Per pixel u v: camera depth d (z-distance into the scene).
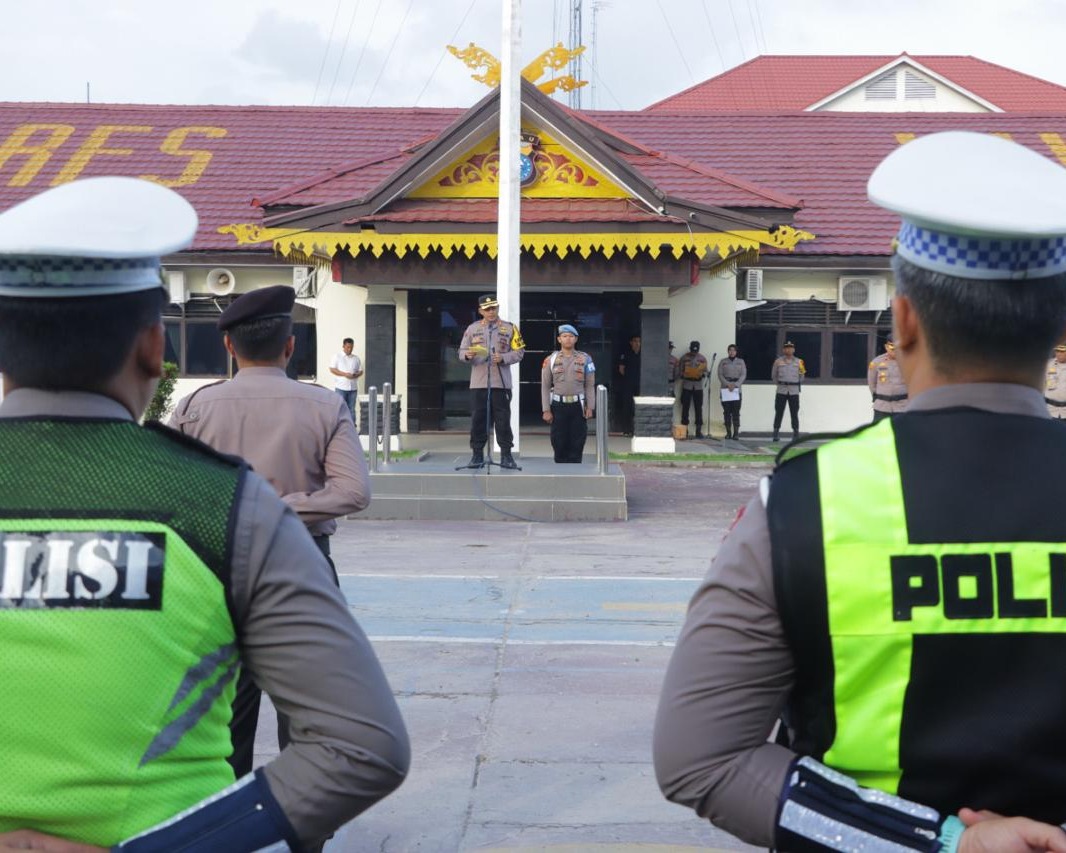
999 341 1.62
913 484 1.59
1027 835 1.50
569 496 13.12
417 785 4.85
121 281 1.66
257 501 1.65
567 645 7.12
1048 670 1.54
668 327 19.66
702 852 4.23
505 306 15.78
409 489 13.16
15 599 1.54
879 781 1.59
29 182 24.41
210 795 1.64
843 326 23.09
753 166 25.11
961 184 1.56
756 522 1.63
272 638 1.63
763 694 1.62
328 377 22.41
